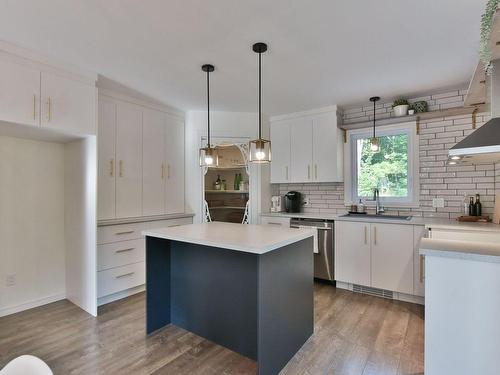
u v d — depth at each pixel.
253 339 2.03
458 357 1.44
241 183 4.14
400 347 2.16
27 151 2.86
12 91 2.18
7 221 2.73
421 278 2.90
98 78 2.82
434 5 1.72
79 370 1.88
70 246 3.03
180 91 3.20
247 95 3.34
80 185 2.87
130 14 1.81
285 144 4.11
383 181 3.68
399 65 2.55
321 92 3.24
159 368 1.92
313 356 2.05
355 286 3.34
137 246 3.24
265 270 1.79
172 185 3.79
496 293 1.36
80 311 2.79
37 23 1.90
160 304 2.46
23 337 2.30
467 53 2.32
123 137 3.24
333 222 3.46
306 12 1.79
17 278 2.79
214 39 2.11
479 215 2.98
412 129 3.45
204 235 2.06
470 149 1.59
